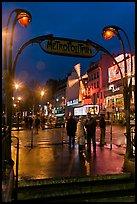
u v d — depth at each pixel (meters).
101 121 15.66
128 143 8.89
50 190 6.90
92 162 10.25
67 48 8.66
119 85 51.06
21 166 9.50
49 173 8.29
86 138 14.68
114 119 49.19
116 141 18.70
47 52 8.44
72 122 15.39
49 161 10.59
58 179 7.61
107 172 8.38
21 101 67.81
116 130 32.16
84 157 11.54
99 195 6.97
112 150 13.70
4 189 5.68
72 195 6.97
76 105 73.81
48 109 99.31
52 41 8.49
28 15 8.32
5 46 8.21
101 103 59.66
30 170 8.79
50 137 22.45
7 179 6.42
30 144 16.86
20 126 46.00
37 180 7.42
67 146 15.92
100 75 61.22
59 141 18.81
